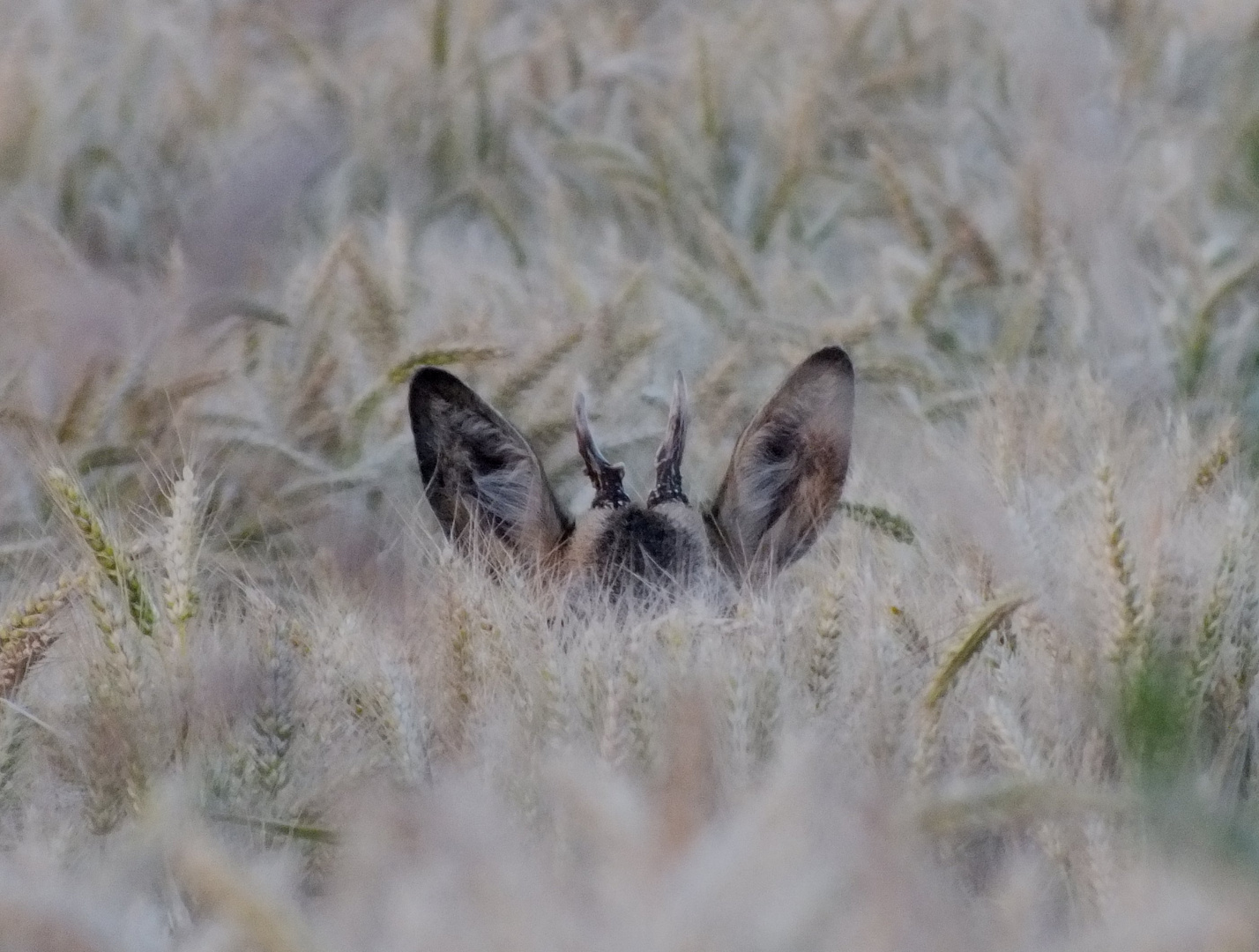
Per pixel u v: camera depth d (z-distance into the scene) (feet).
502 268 51.60
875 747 23.30
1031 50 58.39
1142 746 21.25
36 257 42.32
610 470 31.07
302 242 53.36
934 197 53.78
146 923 20.15
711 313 46.37
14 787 24.21
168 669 24.16
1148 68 61.98
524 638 26.37
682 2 72.43
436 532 36.86
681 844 16.92
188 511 26.17
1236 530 24.70
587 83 63.16
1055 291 46.70
